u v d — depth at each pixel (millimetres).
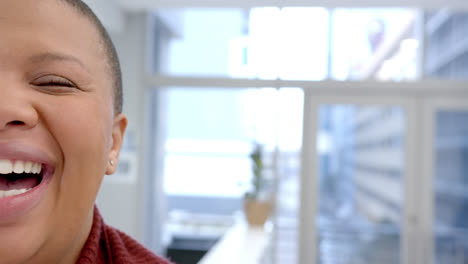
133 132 4562
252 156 4207
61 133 378
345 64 4449
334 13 4461
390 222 4414
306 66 4473
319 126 4461
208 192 4844
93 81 409
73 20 399
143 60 4570
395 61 4414
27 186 389
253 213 4008
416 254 4359
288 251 4484
